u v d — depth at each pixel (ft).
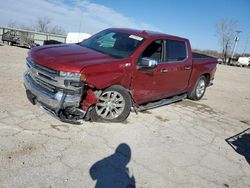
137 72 16.46
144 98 18.25
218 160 14.01
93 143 13.30
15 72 25.48
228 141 16.84
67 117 13.92
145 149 13.73
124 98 16.08
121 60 15.69
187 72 22.21
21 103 16.72
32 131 13.37
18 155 11.18
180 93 23.07
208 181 11.89
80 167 11.16
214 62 26.76
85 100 14.05
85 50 16.56
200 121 19.85
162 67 18.71
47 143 12.50
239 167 13.66
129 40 17.76
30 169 10.42
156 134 15.81
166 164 12.65
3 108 15.52
